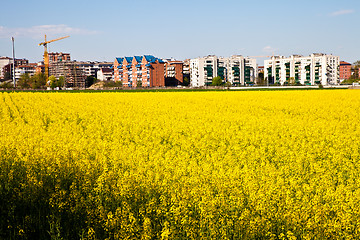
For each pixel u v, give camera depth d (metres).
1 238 7.41
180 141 17.16
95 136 18.64
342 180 11.05
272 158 14.16
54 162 11.85
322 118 27.77
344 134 19.22
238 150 15.20
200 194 9.05
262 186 9.62
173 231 7.34
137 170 11.37
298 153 14.66
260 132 20.22
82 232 7.48
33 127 20.66
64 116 27.38
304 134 19.64
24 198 8.93
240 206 8.50
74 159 12.87
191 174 11.20
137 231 7.50
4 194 9.51
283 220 7.83
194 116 27.81
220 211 8.19
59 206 8.31
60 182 10.34
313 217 7.81
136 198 9.11
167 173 11.01
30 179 9.70
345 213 8.05
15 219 8.12
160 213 8.28
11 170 10.60
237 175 10.93
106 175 10.38
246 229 7.43
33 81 184.75
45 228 7.87
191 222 7.63
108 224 7.67
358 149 16.11
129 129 21.52
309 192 9.73
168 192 9.45
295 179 11.24
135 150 14.84
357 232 7.44
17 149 13.75
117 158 13.16
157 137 18.88
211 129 21.00
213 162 12.97
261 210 8.20
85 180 10.23
